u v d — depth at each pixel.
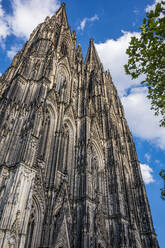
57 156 47.69
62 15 107.44
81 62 96.38
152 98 24.53
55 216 40.88
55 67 66.50
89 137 61.34
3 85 72.88
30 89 51.75
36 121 42.47
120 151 80.62
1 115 42.81
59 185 46.25
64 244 38.22
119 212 54.91
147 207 71.75
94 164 65.00
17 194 30.77
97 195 56.12
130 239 51.91
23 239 28.47
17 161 35.16
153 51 22.22
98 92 101.75
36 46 69.38
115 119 97.81
